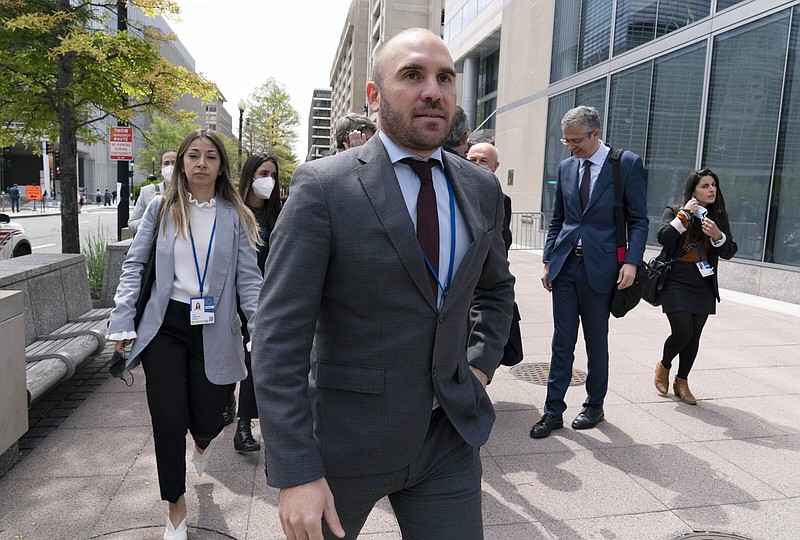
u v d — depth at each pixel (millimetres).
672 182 12039
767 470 3561
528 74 20172
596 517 3029
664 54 12305
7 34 8062
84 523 2945
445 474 1738
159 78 8523
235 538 2848
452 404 1675
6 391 3375
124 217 11656
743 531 2912
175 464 2734
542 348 6477
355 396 1596
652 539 2844
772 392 4973
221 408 3039
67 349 4602
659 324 7664
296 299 1500
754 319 7879
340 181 1549
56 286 5586
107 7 8727
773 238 9609
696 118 11297
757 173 9891
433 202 1664
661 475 3484
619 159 4062
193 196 3096
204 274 2986
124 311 2861
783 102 9344
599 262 4027
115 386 5102
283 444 1430
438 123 1581
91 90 8602
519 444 3918
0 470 3410
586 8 16000
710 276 4566
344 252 1532
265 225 4355
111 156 11539
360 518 1741
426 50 1578
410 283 1563
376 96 1705
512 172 21625
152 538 2824
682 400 4738
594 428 4191
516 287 10648
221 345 2980
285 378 1468
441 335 1614
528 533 2883
